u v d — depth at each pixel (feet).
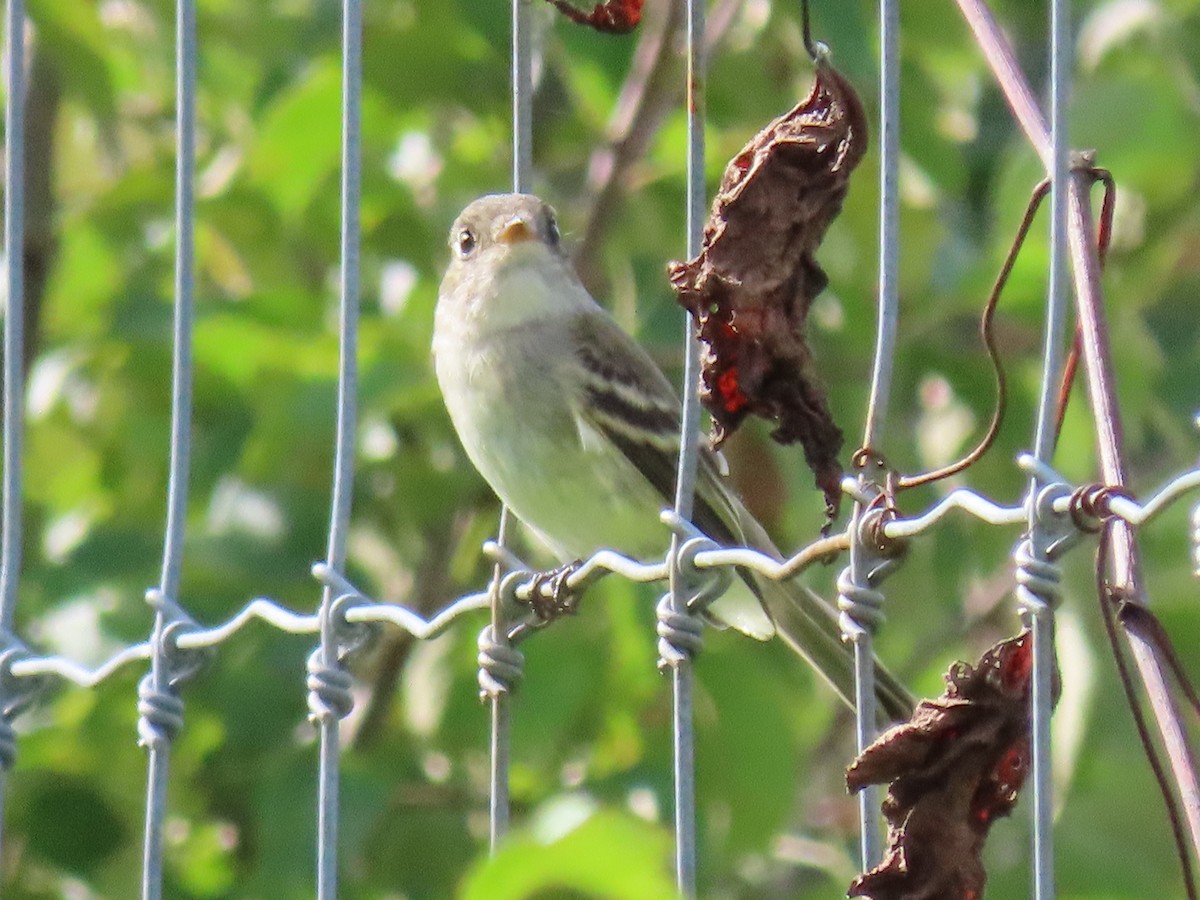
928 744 16.81
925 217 35.96
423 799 34.96
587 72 35.91
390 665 37.50
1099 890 29.76
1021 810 31.09
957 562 37.76
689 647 20.48
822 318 36.22
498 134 37.70
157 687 23.65
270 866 31.53
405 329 35.76
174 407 23.76
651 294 36.70
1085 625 27.96
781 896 35.22
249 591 34.76
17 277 25.62
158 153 41.34
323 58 36.04
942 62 36.63
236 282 39.81
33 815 34.01
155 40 39.55
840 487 19.10
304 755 32.78
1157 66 33.71
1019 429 35.12
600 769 34.22
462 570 37.65
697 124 20.49
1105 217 18.72
